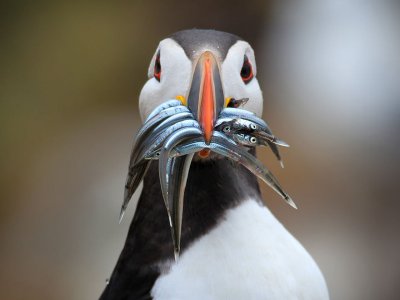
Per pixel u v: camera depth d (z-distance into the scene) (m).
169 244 5.23
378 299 12.28
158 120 4.85
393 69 15.25
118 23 16.25
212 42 5.25
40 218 13.74
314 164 13.59
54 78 15.93
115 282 5.48
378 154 14.09
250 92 5.36
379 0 16.14
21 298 12.97
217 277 4.99
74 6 16.39
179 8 16.08
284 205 12.86
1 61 16.05
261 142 4.94
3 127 15.40
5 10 16.27
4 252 13.54
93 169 14.11
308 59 15.42
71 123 15.49
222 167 5.33
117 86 15.90
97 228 13.07
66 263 12.95
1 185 14.61
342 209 13.20
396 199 13.45
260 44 15.75
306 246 12.57
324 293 5.35
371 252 12.76
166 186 4.59
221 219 5.22
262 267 5.06
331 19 15.88
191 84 4.96
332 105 14.79
